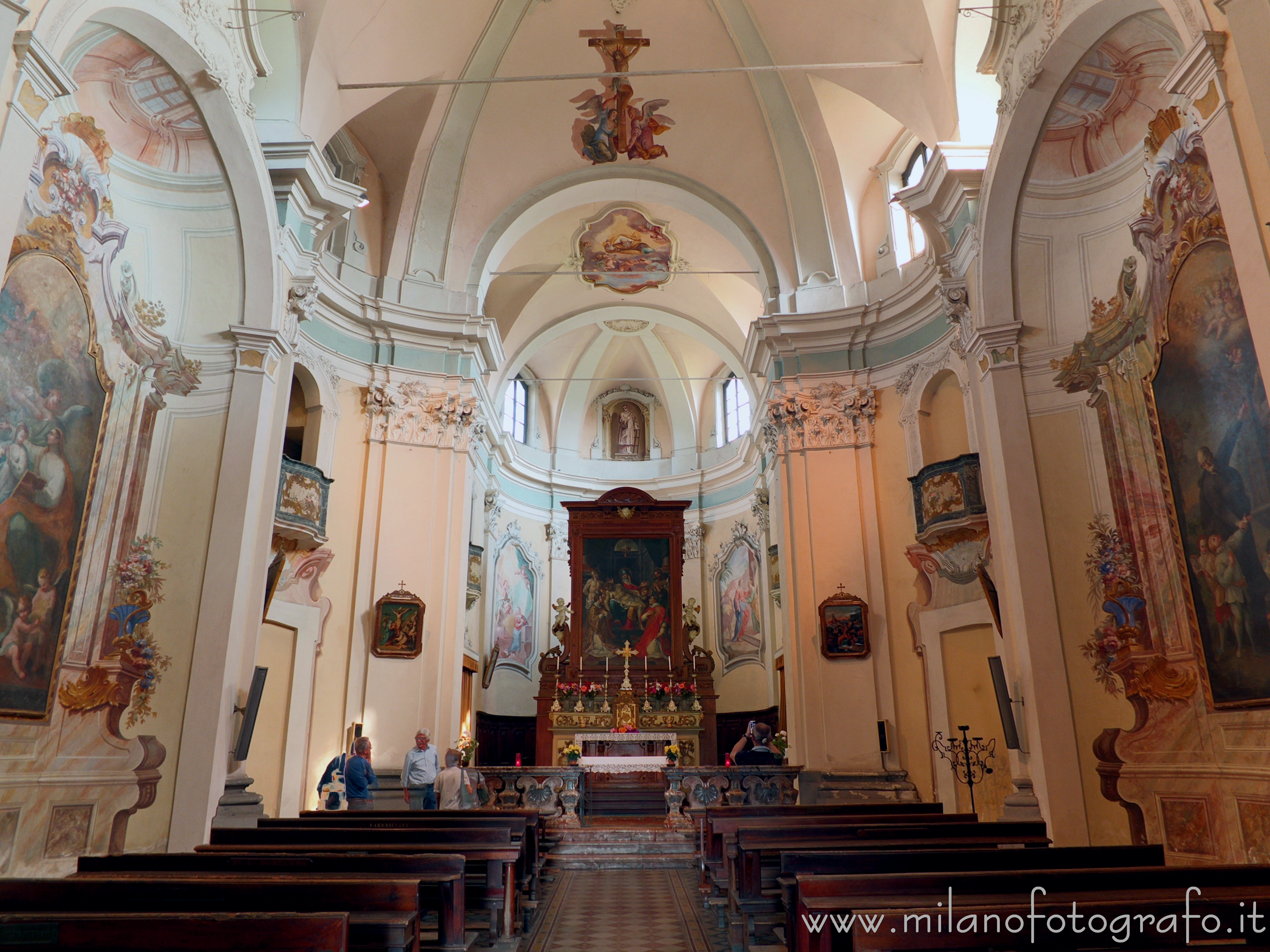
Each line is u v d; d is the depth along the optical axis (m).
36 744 6.73
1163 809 7.26
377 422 13.63
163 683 7.84
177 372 8.54
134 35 7.12
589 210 16.47
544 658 18.12
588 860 10.05
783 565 13.88
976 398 9.45
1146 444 7.77
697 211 15.57
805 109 13.85
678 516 19.47
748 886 5.73
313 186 9.80
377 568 13.09
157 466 8.30
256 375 8.73
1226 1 5.37
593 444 22.61
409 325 14.05
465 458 14.16
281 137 9.73
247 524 8.39
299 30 9.93
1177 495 7.34
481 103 13.91
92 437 7.40
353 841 5.66
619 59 13.34
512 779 11.65
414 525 13.49
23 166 5.30
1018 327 8.84
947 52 10.21
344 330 13.65
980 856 4.36
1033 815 7.94
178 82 7.75
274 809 11.17
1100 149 8.37
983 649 11.56
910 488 13.09
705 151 14.70
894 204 14.05
